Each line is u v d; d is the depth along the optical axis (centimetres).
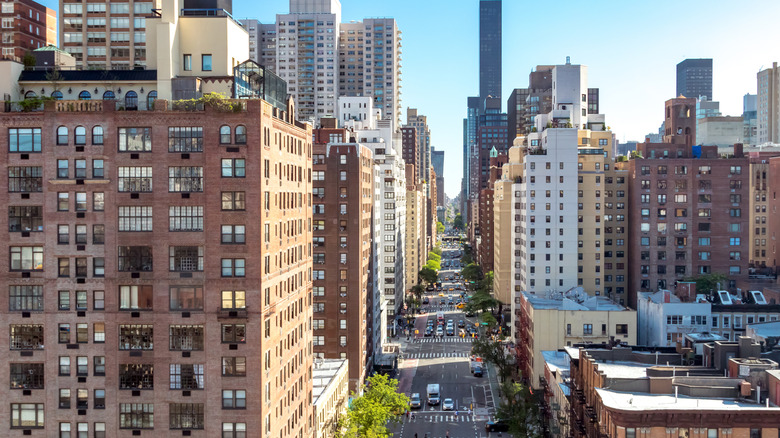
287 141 8200
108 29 14600
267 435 7275
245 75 8006
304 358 9231
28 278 7088
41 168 7069
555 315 14200
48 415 7106
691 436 7044
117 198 7031
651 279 18688
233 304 6988
